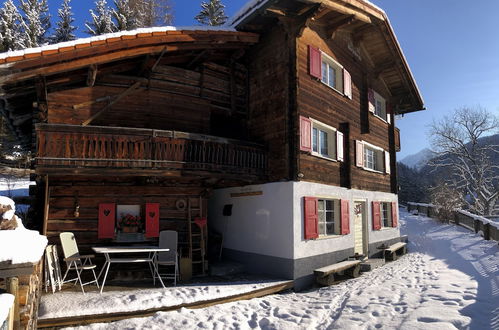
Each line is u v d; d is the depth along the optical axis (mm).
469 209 29047
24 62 6336
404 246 13852
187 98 9523
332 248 9977
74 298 6113
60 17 24938
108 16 22703
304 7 9086
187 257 8523
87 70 7727
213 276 8664
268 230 9234
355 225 11883
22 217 9758
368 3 10484
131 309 5762
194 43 8445
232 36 9062
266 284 7711
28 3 24594
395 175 15359
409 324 5094
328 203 10602
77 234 7820
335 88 11539
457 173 31250
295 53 9312
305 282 8711
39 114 7051
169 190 8727
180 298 6383
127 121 8672
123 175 7137
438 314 5367
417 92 15336
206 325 5531
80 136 6855
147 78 8953
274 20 9500
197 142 7992
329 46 11141
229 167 8398
